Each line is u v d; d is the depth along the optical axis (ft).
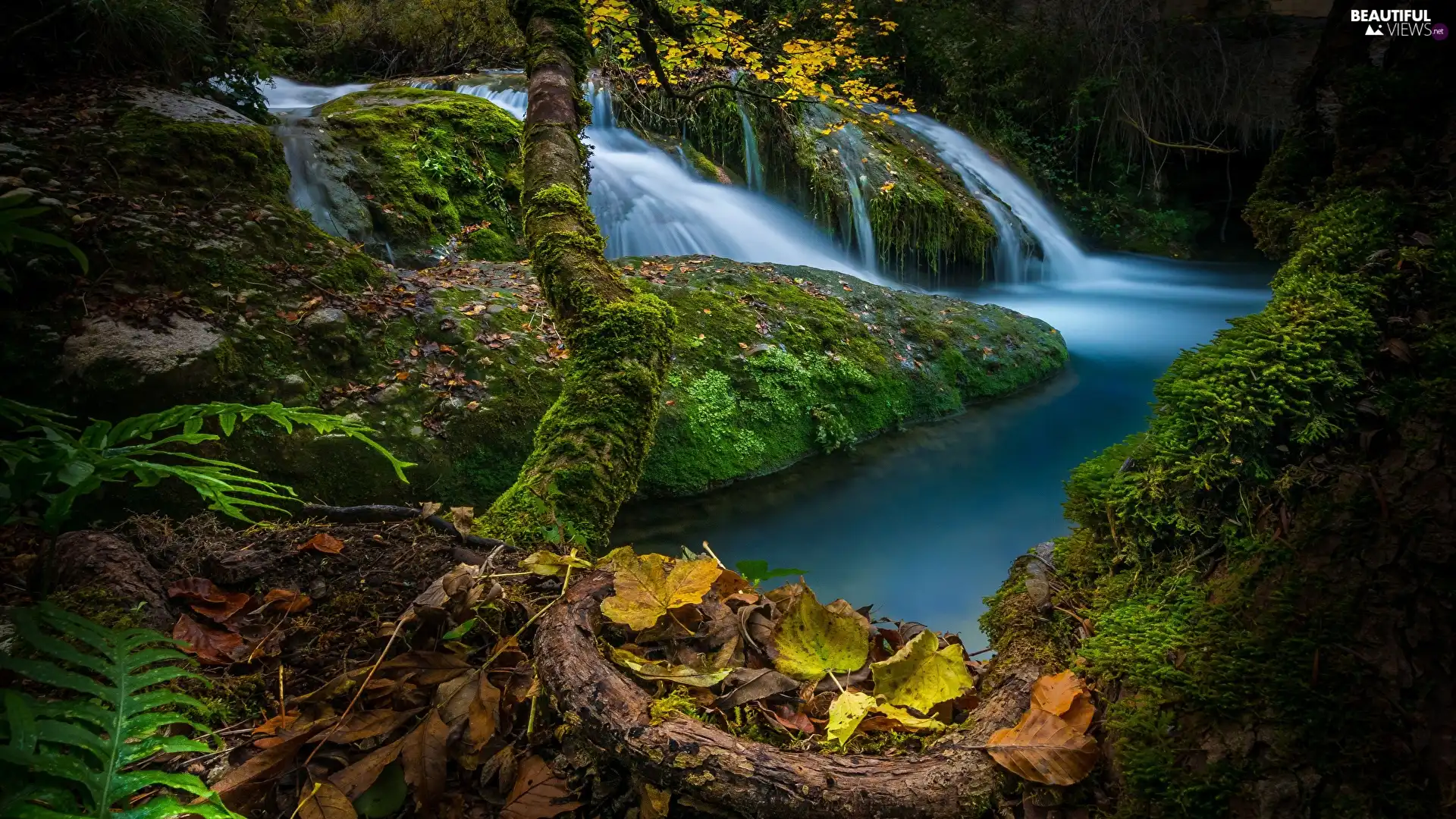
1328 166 6.00
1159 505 4.79
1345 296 4.81
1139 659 4.31
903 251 34.81
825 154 34.78
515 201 27.45
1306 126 6.15
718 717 4.94
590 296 10.10
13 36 19.95
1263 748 3.76
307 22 43.91
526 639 6.07
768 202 34.58
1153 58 47.37
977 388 22.48
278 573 7.11
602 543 8.14
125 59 22.54
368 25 43.55
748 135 34.63
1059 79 47.65
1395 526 4.02
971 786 4.24
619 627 5.72
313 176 23.30
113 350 12.94
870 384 19.99
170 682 5.57
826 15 41.73
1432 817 3.43
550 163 12.84
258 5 42.01
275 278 15.93
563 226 11.36
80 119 18.08
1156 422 5.11
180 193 17.04
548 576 6.36
